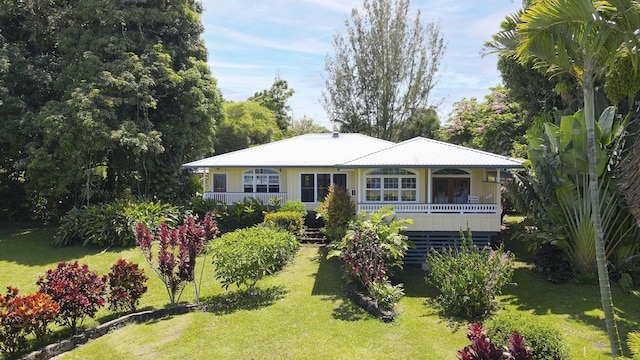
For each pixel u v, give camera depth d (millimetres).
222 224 21797
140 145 20812
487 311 11375
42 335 9445
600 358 8805
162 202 24266
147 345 9828
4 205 24172
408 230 16125
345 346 9594
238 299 12984
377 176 18031
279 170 23859
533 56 8625
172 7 25328
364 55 42062
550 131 14195
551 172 13883
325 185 23562
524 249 17891
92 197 24406
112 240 19234
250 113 45031
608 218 13180
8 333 8727
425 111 42531
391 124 42656
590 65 7746
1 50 21906
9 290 9445
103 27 23500
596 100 15000
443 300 11945
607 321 7527
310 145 26219
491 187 17375
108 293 11414
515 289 13398
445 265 12555
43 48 25609
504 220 23484
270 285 14320
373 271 12367
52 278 10219
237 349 9555
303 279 14969
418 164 15539
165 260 11938
